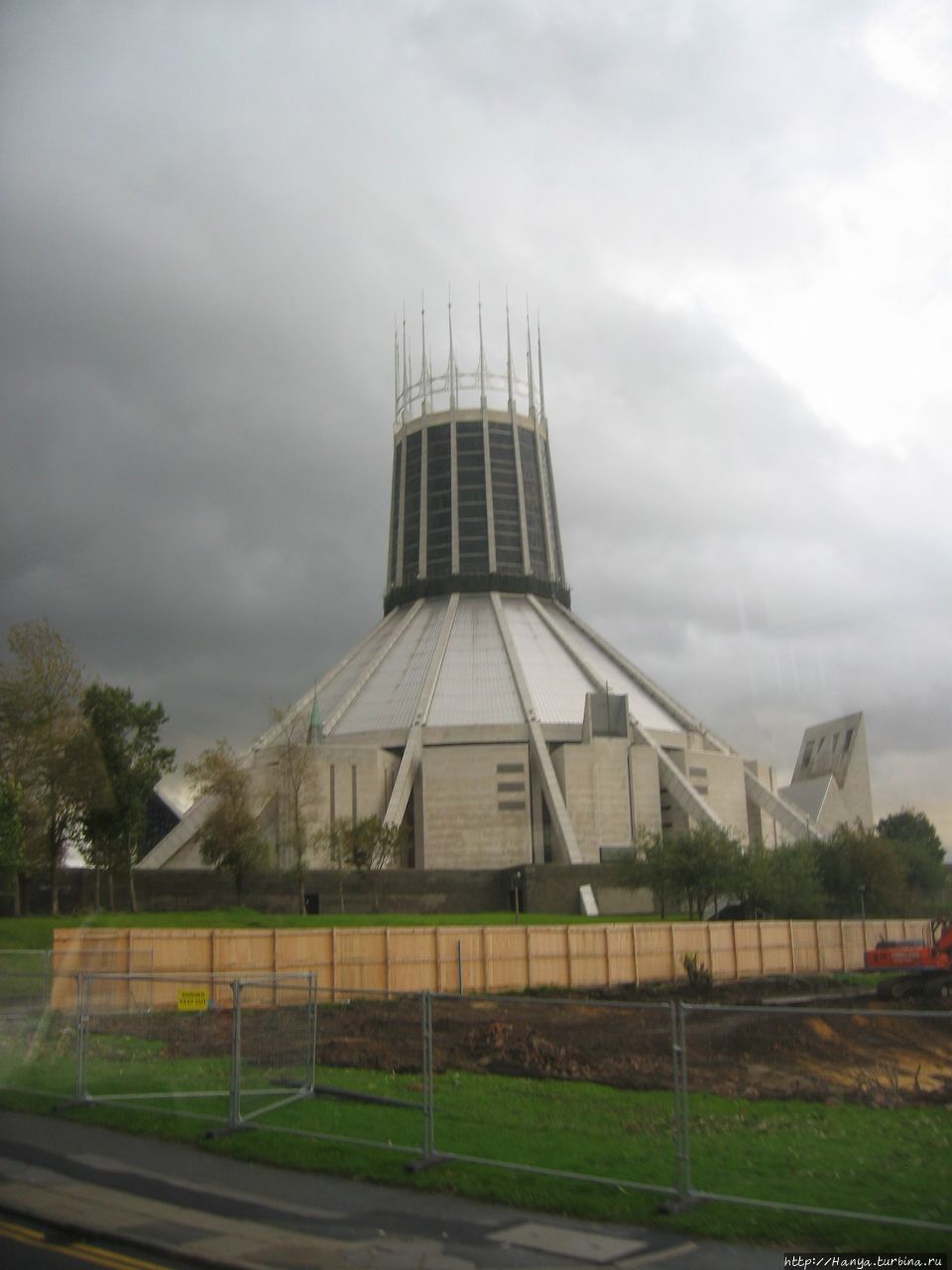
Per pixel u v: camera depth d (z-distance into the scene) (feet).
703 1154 57.31
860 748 346.74
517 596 481.05
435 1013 136.77
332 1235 45.44
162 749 174.19
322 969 155.84
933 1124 64.95
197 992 106.42
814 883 269.85
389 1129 62.85
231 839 254.88
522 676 400.67
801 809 357.61
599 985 181.88
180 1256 43.19
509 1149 58.18
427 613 471.21
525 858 350.64
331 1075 83.66
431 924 226.17
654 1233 45.78
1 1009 90.12
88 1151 59.88
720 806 379.55
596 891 287.07
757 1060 98.53
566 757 350.23
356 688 413.59
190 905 257.14
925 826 331.57
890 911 285.02
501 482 494.59
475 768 356.59
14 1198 50.78
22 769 125.29
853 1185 51.60
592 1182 51.60
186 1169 56.08
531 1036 105.81
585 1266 41.91
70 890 176.45
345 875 279.28
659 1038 110.42
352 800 346.13
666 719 413.59
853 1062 99.40
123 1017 87.92
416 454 505.25
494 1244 44.37
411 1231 45.96
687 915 269.03
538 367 525.34
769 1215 46.93
